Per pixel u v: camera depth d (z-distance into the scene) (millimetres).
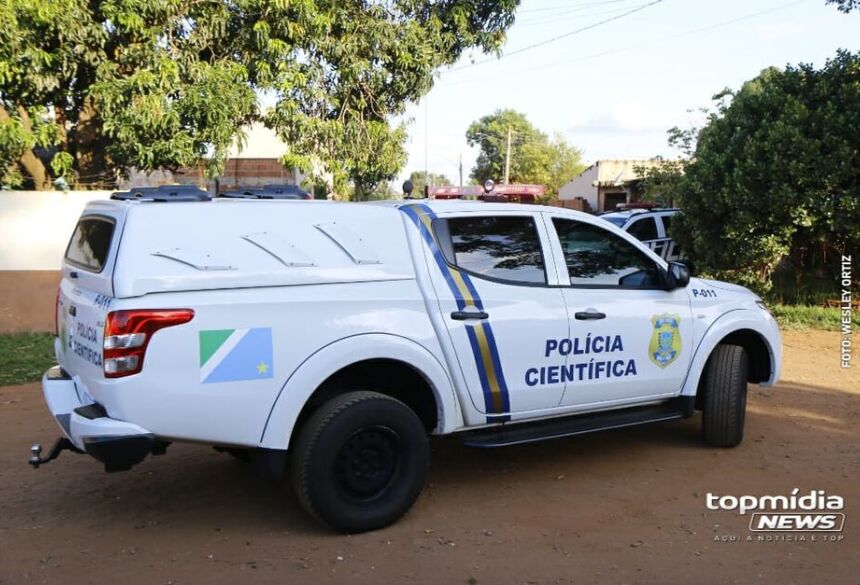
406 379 4883
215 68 11547
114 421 3867
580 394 5254
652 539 4398
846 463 5723
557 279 5203
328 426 4250
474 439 4922
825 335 11367
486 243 5008
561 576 3939
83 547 4289
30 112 11219
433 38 13477
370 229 4621
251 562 4090
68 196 11008
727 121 12500
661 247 14133
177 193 4625
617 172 38906
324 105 13148
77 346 4363
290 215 4406
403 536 4426
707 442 6090
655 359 5578
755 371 6496
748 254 12039
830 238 11992
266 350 4105
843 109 11383
